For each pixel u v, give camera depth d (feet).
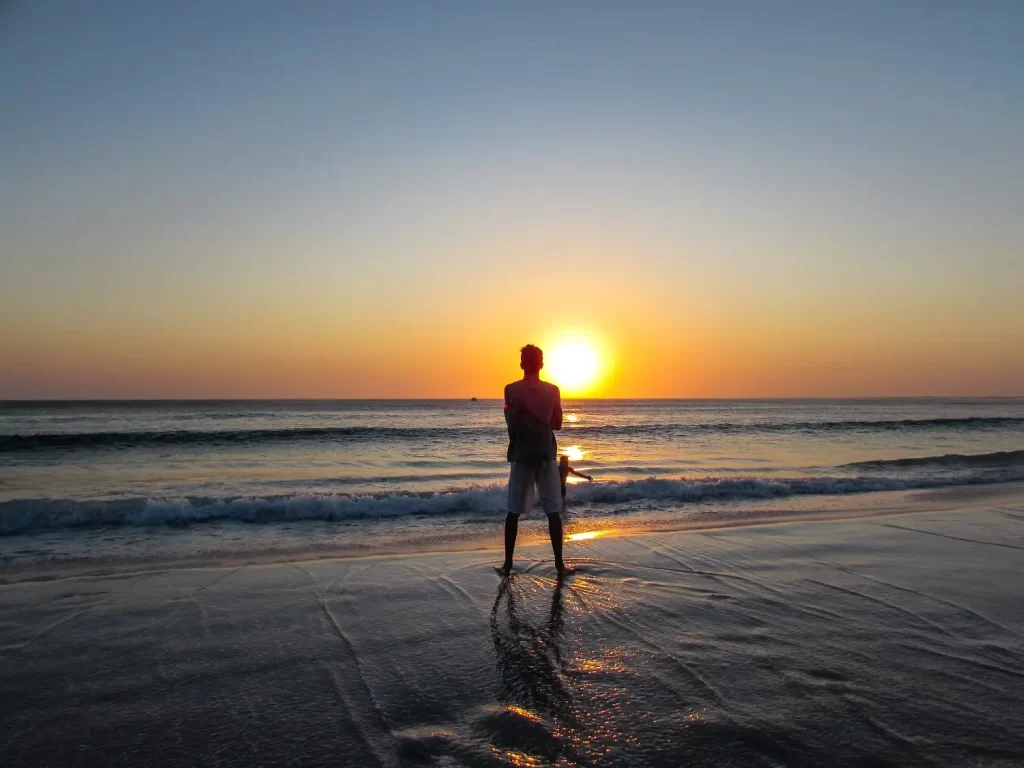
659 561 19.57
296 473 56.18
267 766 8.20
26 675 11.19
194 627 13.79
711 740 8.66
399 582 17.46
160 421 155.02
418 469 59.88
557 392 19.19
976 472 47.60
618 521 28.86
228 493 41.75
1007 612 14.42
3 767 8.18
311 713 9.68
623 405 409.08
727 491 37.73
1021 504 32.81
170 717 9.61
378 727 9.23
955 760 8.11
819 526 25.25
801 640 12.66
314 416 191.83
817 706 9.68
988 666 11.28
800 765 8.02
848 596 15.72
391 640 12.93
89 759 8.41
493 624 13.88
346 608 15.11
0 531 26.96
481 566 19.24
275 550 23.13
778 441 95.76
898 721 9.18
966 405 417.69
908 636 12.86
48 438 79.56
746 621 13.89
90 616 14.52
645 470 57.93
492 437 97.45
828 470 54.95
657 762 8.13
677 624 13.74
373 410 267.80
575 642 12.69
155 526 28.17
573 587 16.79
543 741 8.69
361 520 29.78
